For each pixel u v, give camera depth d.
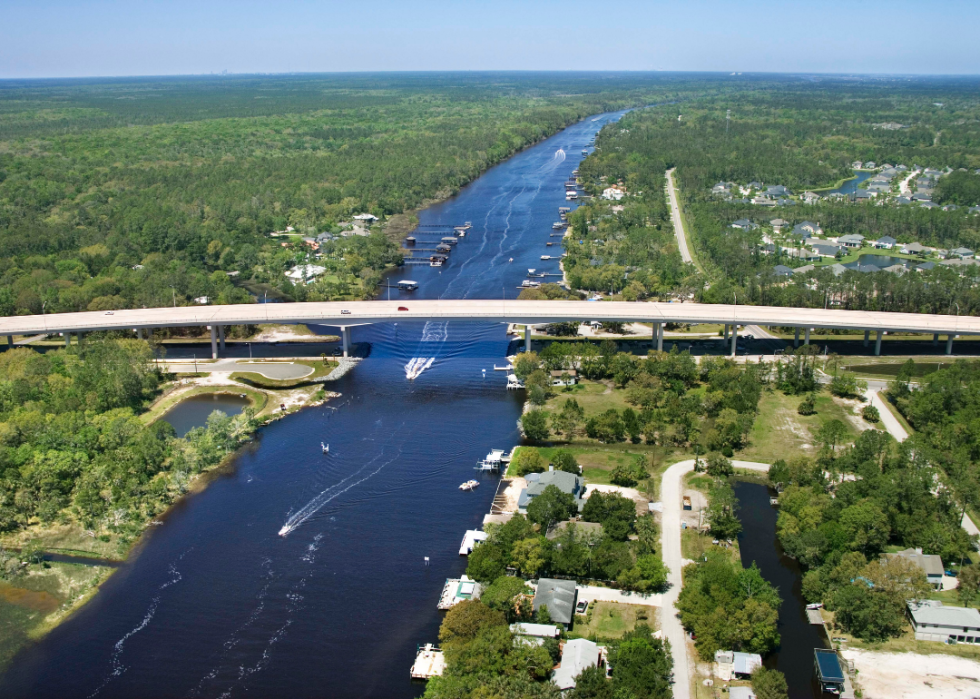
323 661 182.12
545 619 184.00
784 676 172.12
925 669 173.88
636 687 160.62
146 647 187.12
